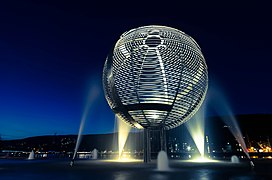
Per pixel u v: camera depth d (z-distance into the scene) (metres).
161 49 15.52
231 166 14.80
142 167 13.90
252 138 97.88
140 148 62.81
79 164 16.80
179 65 15.36
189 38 17.38
